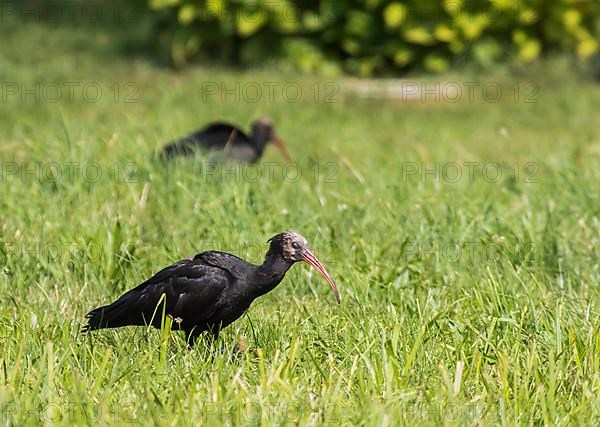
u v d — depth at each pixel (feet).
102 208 43.86
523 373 28.68
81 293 35.47
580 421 25.73
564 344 30.25
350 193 49.47
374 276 37.04
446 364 29.40
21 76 87.35
